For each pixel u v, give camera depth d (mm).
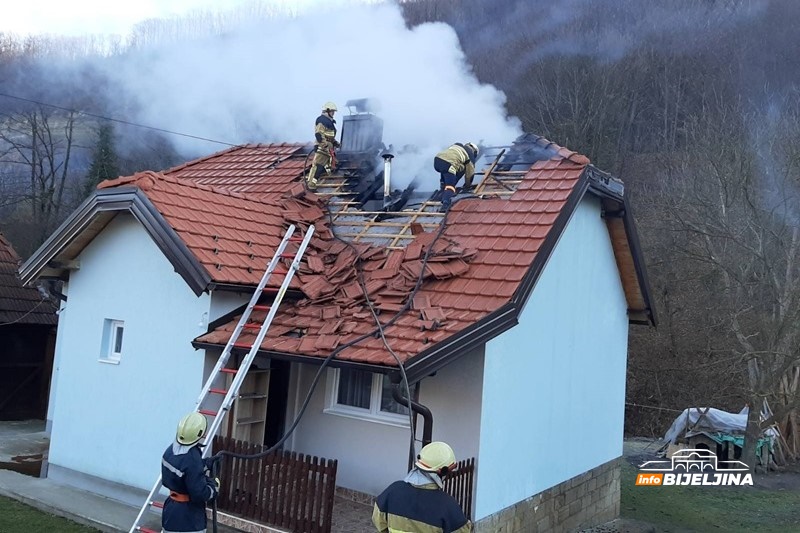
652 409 23656
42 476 9867
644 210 27844
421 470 4824
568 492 9719
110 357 9555
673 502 13195
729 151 21031
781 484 15375
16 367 15625
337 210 10977
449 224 9500
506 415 8055
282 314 8508
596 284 10641
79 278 9930
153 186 8969
